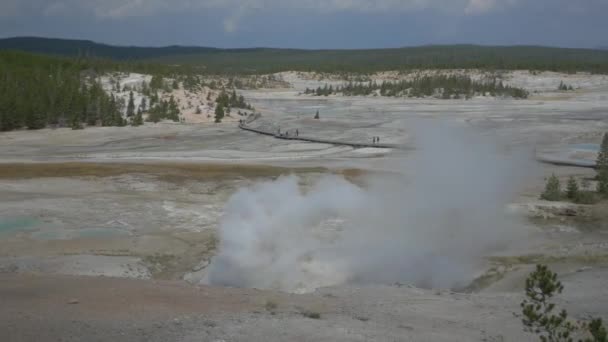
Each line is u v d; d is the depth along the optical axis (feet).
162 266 85.56
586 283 67.41
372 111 348.18
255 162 176.76
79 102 281.54
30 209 112.78
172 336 46.52
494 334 49.49
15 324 48.34
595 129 243.19
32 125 266.16
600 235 99.09
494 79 485.97
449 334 49.14
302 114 339.57
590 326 35.47
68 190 132.36
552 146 204.95
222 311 54.03
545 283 37.81
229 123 295.89
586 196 122.31
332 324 50.80
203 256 89.56
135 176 148.56
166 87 349.82
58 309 53.06
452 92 444.14
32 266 80.89
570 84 505.25
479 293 67.67
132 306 54.90
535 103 383.65
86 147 220.84
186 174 151.94
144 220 107.96
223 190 135.13
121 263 84.53
